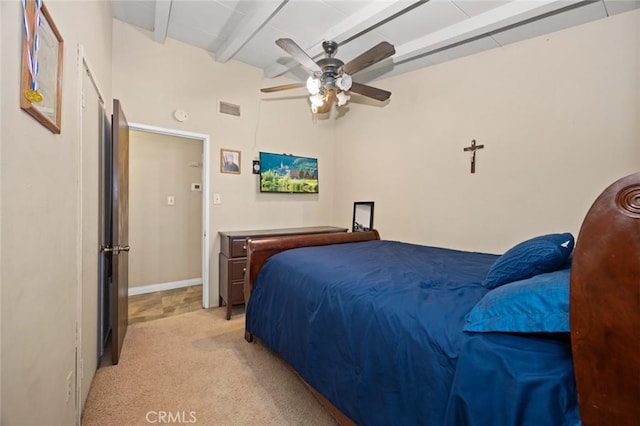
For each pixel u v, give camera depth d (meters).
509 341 0.97
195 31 2.98
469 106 3.00
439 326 1.14
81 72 1.52
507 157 2.74
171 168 4.14
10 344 0.79
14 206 0.82
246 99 3.68
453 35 2.60
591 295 0.73
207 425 1.62
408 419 1.12
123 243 2.43
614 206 0.73
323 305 1.65
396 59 3.08
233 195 3.62
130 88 2.92
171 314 3.22
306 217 4.30
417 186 3.46
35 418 0.96
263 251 2.49
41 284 1.01
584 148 2.33
